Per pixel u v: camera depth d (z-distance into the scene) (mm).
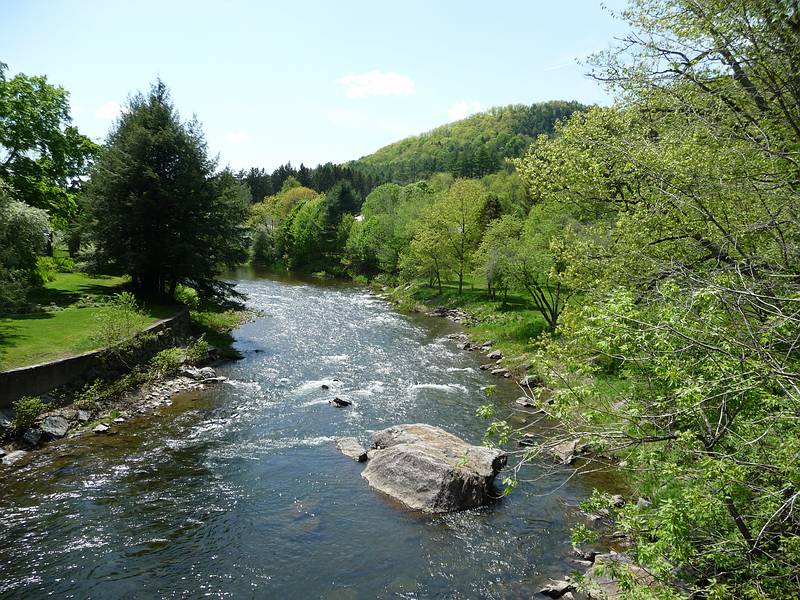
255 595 10023
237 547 11531
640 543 6203
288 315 42438
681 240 9414
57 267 40812
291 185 141375
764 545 5832
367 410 20688
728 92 9258
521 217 65938
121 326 21797
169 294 33719
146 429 17922
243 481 14539
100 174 30234
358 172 153250
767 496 5410
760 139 8188
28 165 35781
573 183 14312
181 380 23000
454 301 48719
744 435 6254
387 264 68438
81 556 10938
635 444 7082
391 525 12602
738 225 7719
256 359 28172
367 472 15070
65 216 39906
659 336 5922
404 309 48031
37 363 17688
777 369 5090
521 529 12586
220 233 32844
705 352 6289
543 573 10898
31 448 15711
